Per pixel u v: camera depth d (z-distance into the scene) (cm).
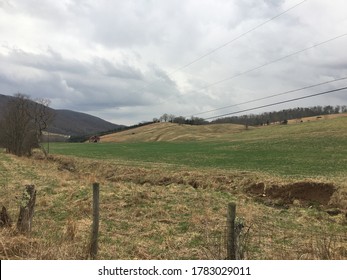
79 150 7675
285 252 833
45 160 5478
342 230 1298
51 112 5962
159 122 16388
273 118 15312
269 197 2130
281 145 6069
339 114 13962
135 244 980
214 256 706
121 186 2097
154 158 5109
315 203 1941
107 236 1055
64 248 703
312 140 6334
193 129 14175
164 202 1638
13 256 674
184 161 4444
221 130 13825
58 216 1330
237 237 611
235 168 3344
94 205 778
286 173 2778
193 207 1553
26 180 2280
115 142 11425
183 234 1108
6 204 1466
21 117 6147
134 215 1379
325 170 2956
